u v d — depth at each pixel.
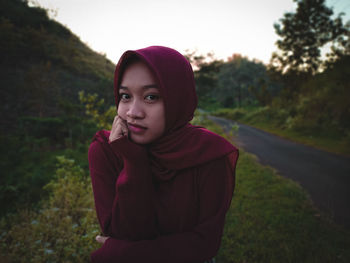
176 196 0.70
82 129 11.81
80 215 3.02
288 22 24.39
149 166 0.66
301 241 2.90
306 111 16.48
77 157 7.73
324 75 17.30
